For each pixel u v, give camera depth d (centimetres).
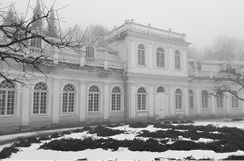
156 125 1664
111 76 2355
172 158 688
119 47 2589
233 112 3419
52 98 1928
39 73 1836
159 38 2644
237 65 3512
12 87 1695
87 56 2258
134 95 2433
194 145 847
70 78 2062
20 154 781
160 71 2641
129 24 2477
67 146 828
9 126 1645
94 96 2245
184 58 2892
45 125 1861
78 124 2061
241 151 816
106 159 688
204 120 2564
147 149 803
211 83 3238
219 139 1048
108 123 2173
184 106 2828
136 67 2459
